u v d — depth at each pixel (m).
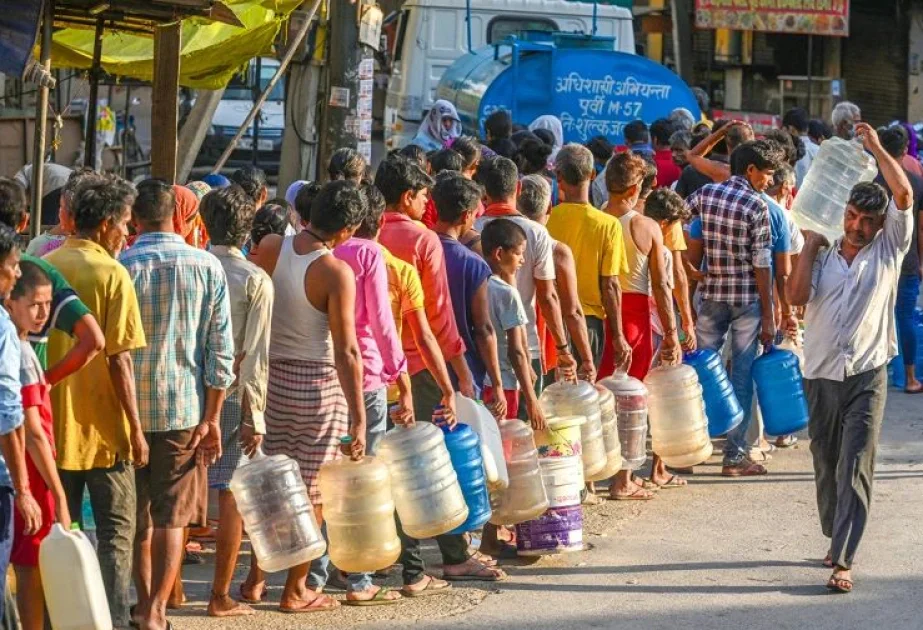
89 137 19.12
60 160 28.73
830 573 12.91
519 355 12.69
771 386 15.62
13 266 8.52
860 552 13.59
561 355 13.69
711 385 15.70
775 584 12.56
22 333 9.10
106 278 9.83
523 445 12.56
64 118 28.66
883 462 17.50
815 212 16.33
